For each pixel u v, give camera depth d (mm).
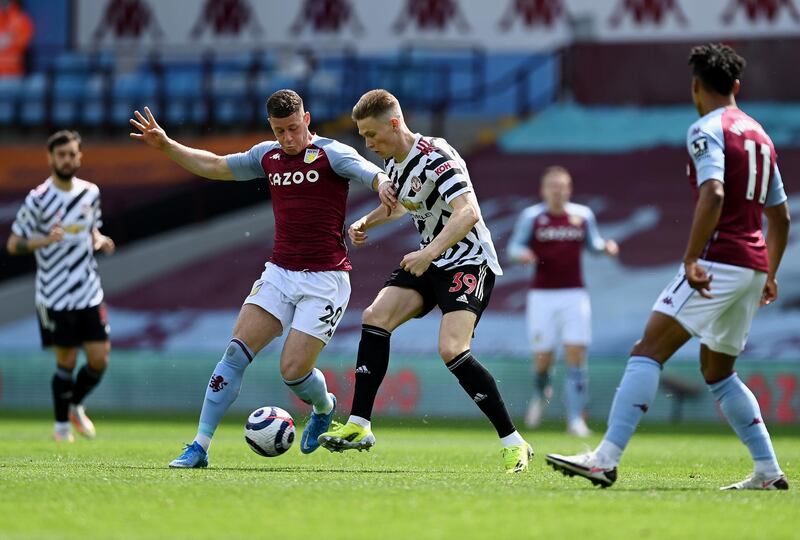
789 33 88562
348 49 92938
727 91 20859
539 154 85938
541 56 91750
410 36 95062
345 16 96125
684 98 87875
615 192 81188
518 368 61562
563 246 48219
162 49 98188
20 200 88562
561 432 48375
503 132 89688
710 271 20016
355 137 86188
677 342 20281
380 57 95000
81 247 38031
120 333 75938
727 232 20156
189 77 91875
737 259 20047
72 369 38312
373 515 16359
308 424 27156
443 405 61250
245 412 62625
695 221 19609
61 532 14828
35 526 15344
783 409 58438
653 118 87500
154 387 66938
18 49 98625
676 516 16578
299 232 25766
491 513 16594
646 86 88500
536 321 48531
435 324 70000
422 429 50125
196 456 24734
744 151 20219
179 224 84812
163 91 91688
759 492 20234
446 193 24109
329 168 25625
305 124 25750
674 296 20141
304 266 25766
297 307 25906
